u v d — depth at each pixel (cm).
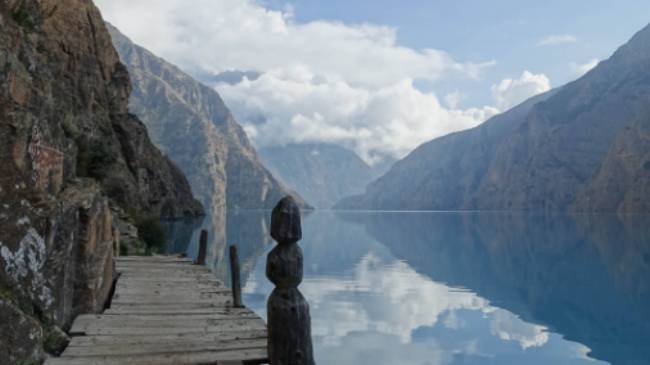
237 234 5728
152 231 3188
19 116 773
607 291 2275
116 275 1370
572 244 4722
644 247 4212
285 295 514
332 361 1203
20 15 1446
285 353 505
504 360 1245
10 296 610
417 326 1570
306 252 4106
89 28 5469
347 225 9781
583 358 1268
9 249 639
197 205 9694
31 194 725
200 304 1035
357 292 2161
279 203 528
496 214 15138
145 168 6562
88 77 5319
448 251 4269
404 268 3061
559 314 1789
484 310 1841
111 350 706
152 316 921
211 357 686
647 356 1285
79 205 910
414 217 14700
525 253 4016
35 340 611
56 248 772
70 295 846
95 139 4659
